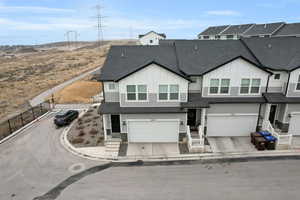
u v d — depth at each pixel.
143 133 19.80
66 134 22.08
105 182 14.40
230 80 19.44
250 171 15.15
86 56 103.00
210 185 13.77
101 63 78.94
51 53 136.38
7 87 45.25
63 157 17.80
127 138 19.92
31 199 12.97
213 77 19.34
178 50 23.05
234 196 12.73
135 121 19.31
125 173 15.37
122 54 23.30
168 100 19.19
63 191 13.60
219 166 15.90
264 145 17.86
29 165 16.70
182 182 14.16
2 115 28.67
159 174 15.12
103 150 18.64
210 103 19.19
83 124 24.41
